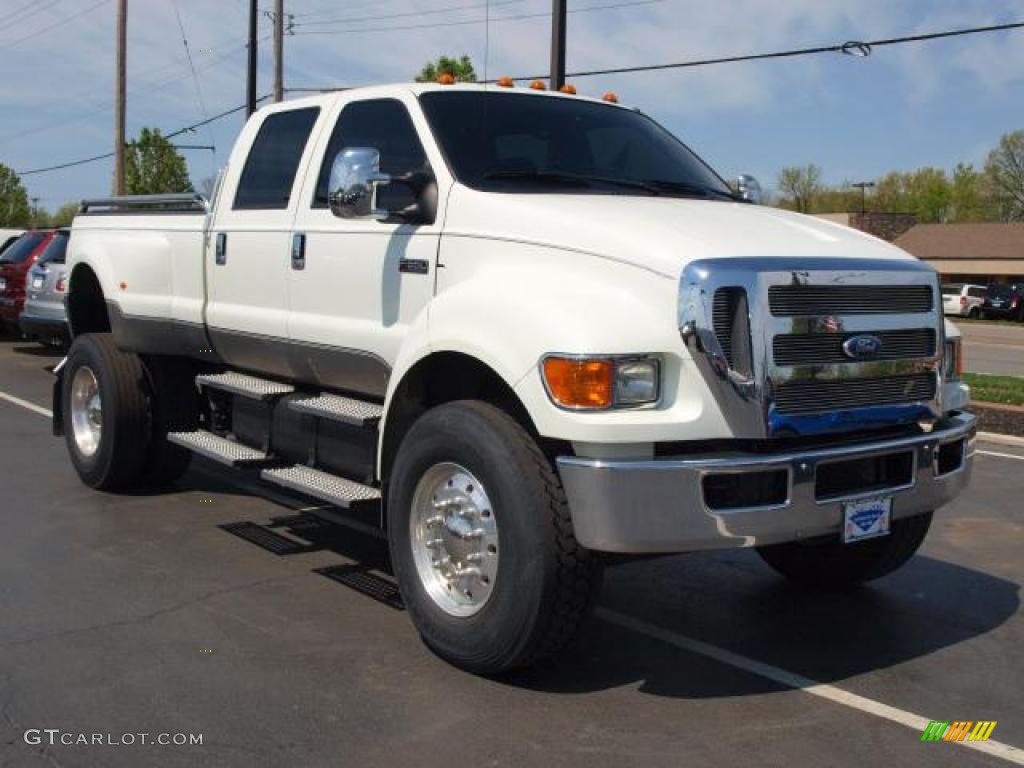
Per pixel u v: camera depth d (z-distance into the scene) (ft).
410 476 15.20
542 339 13.44
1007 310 173.78
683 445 13.67
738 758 12.57
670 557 21.22
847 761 12.56
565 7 53.47
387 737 12.86
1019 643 16.69
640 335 13.34
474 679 14.62
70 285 25.79
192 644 15.69
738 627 17.19
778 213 17.07
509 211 15.43
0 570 19.02
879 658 15.96
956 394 16.17
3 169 271.69
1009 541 22.89
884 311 14.62
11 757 12.19
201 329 21.54
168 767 12.02
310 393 19.80
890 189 354.95
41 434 32.96
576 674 14.99
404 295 16.71
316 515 23.49
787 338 13.58
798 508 13.62
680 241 13.96
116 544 20.86
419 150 17.24
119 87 106.83
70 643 15.62
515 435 13.92
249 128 21.11
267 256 19.65
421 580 15.20
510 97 18.67
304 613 17.13
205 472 27.66
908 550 17.84
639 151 19.19
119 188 107.34
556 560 13.52
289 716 13.37
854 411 14.26
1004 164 295.28
